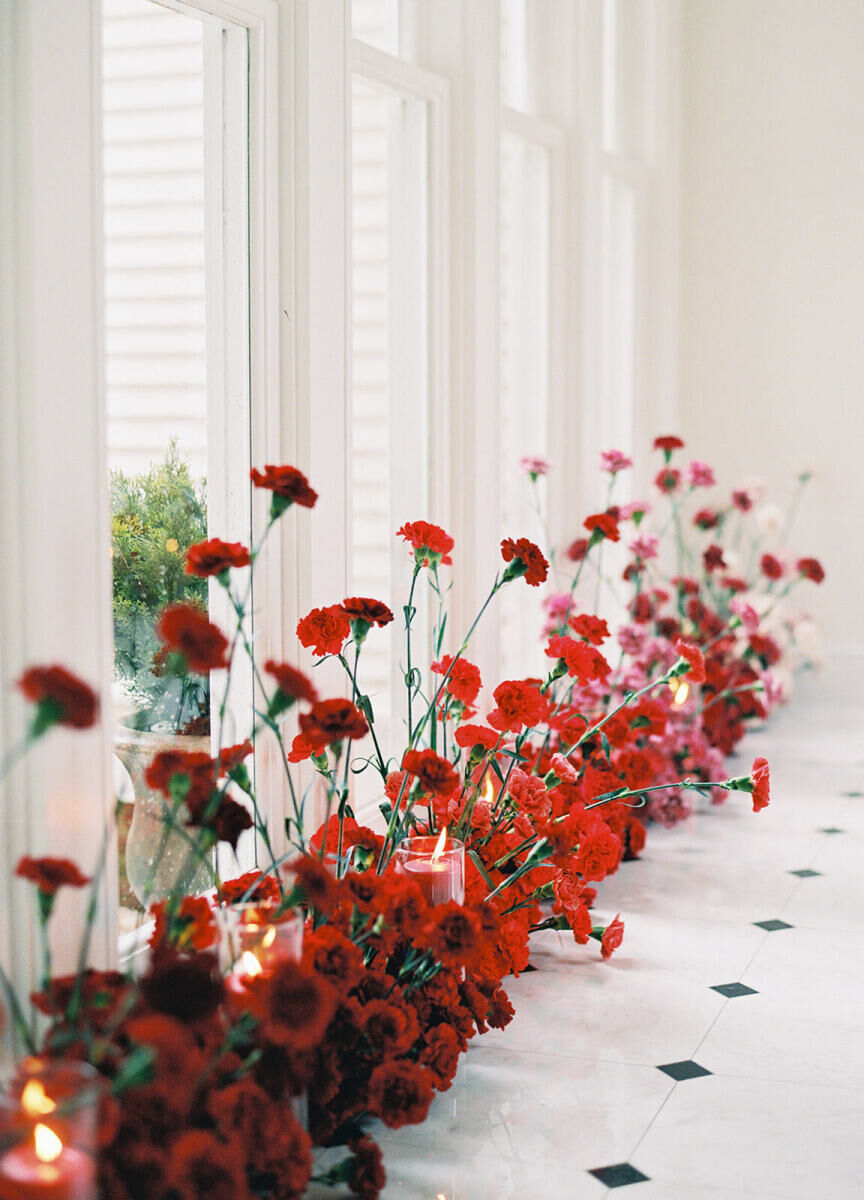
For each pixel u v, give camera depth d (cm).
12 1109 159
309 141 308
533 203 499
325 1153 233
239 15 288
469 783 308
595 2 516
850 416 704
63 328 225
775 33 698
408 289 391
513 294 486
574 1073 267
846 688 705
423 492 399
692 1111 251
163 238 277
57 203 223
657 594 573
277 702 201
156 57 274
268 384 305
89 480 233
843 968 326
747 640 538
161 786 210
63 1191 157
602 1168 229
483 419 411
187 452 287
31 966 222
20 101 216
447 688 313
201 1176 170
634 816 449
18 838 222
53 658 225
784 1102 255
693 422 729
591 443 534
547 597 452
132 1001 177
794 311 708
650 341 671
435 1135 241
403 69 369
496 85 413
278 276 306
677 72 673
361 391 370
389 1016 224
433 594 401
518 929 284
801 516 714
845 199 696
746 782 304
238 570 302
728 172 712
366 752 371
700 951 338
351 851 271
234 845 216
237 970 201
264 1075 193
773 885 391
